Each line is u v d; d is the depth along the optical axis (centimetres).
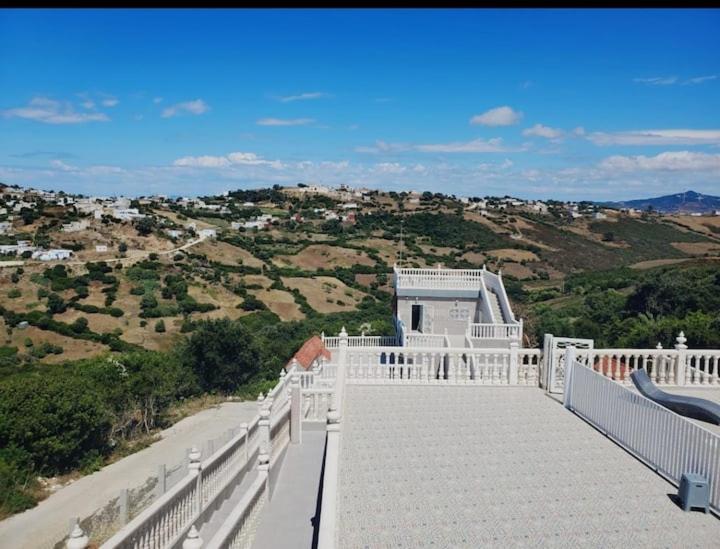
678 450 841
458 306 2845
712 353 1364
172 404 3419
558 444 1007
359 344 3059
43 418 2212
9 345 5747
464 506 766
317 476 1238
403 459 928
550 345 1345
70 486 2169
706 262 7938
